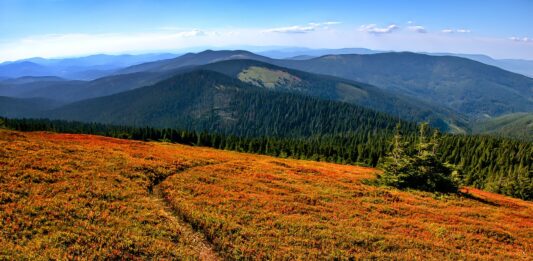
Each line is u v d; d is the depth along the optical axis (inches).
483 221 1305.4
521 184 3208.7
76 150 1560.0
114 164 1384.1
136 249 725.3
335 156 5487.2
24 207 811.4
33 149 1413.6
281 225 981.2
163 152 2004.2
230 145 5792.3
